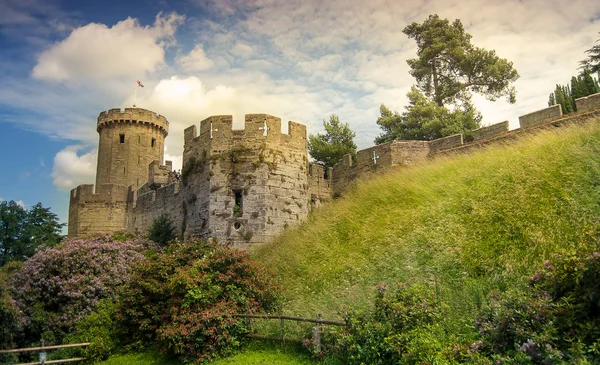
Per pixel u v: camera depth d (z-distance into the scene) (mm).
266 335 12633
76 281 19734
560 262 8570
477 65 38906
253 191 23516
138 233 31516
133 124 51438
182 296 14359
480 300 9797
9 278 21344
